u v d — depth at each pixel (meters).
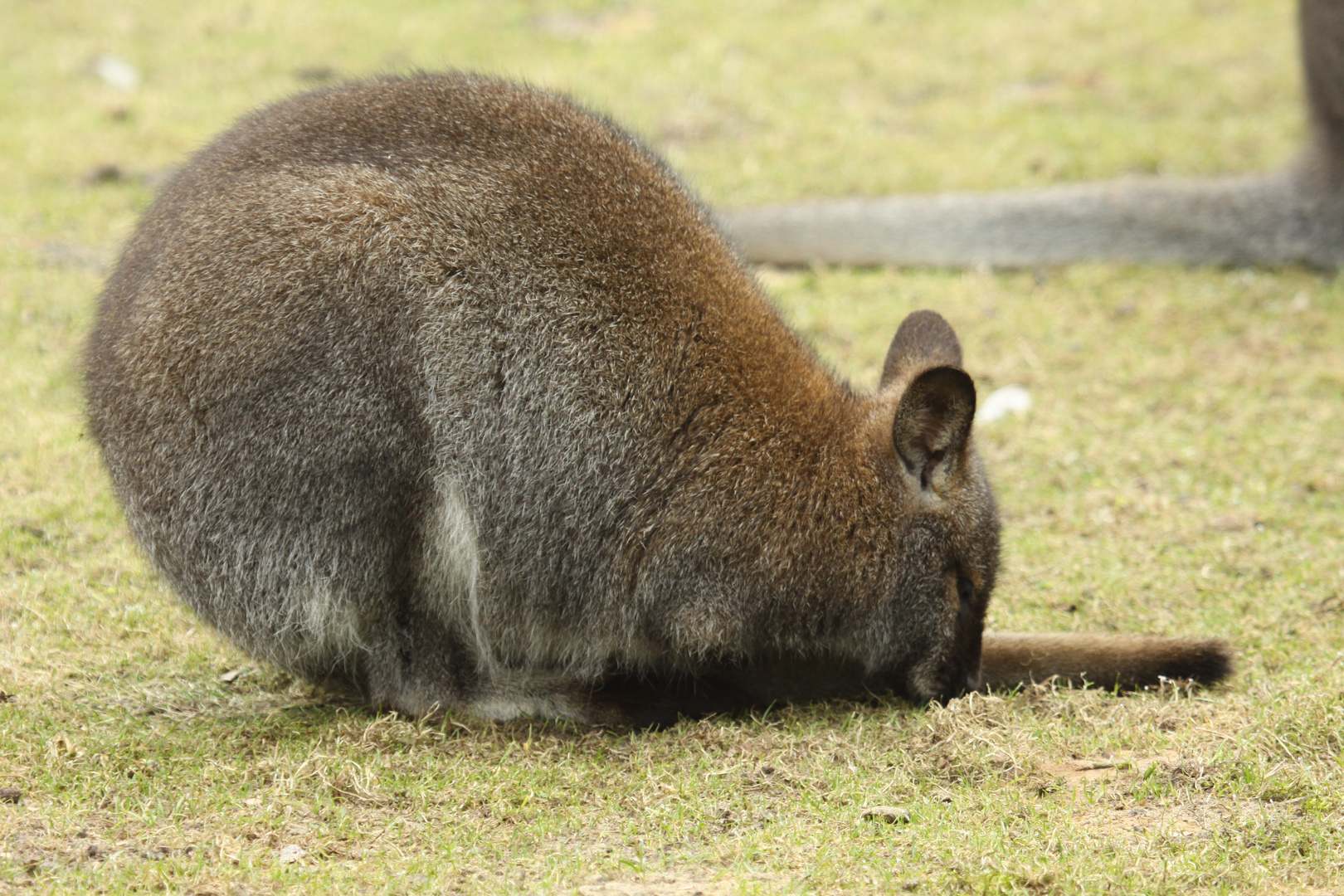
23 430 16.17
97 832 8.89
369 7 35.06
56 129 27.14
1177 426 18.09
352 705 11.45
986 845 8.80
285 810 9.29
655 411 10.95
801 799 9.68
